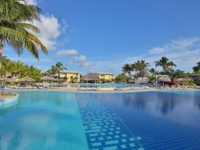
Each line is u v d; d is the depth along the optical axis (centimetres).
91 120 857
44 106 1207
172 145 550
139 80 5309
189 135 643
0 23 1042
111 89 2455
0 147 518
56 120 843
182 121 841
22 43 933
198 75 4516
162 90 2706
